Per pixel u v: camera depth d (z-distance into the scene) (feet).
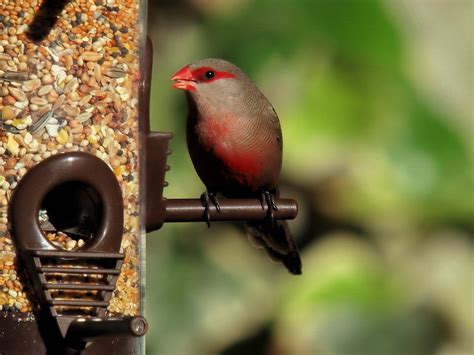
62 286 26.30
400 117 45.70
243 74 35.32
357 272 46.68
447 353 46.98
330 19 45.21
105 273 26.66
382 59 45.50
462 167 46.44
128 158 28.12
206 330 46.16
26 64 27.32
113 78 27.99
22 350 26.40
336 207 46.70
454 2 48.67
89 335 25.76
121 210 27.43
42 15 27.53
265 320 46.52
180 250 46.50
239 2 45.62
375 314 46.50
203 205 31.45
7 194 26.86
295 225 47.11
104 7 27.99
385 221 46.98
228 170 35.17
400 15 46.42
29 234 26.61
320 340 46.01
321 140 45.09
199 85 34.91
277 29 45.16
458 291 47.39
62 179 26.96
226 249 47.09
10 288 26.53
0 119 27.07
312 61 45.16
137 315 27.76
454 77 47.80
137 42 28.35
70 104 27.53
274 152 35.37
